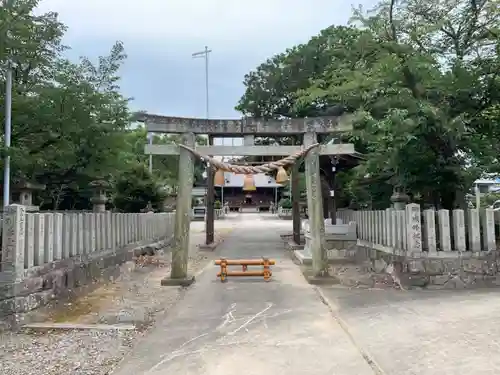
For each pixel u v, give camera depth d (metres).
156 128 10.93
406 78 9.20
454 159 9.68
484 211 8.55
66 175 11.28
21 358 5.20
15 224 6.39
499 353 4.76
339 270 11.25
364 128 10.34
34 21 9.27
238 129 11.05
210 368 4.71
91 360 5.12
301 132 10.70
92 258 9.20
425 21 10.41
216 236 21.52
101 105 9.84
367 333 5.79
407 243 8.71
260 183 59.94
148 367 4.82
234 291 8.81
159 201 20.42
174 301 8.08
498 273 8.45
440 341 5.23
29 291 6.66
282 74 18.53
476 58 9.88
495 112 9.48
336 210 17.34
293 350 5.21
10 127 8.63
